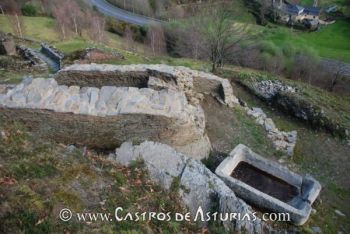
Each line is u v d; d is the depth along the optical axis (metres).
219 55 19.47
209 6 20.77
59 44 20.48
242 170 8.98
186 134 8.26
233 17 20.95
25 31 29.08
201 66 18.66
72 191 6.01
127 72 9.73
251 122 11.59
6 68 14.73
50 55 17.59
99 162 7.22
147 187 6.94
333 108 13.76
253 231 6.89
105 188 6.43
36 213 5.31
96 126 7.59
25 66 15.17
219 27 19.08
